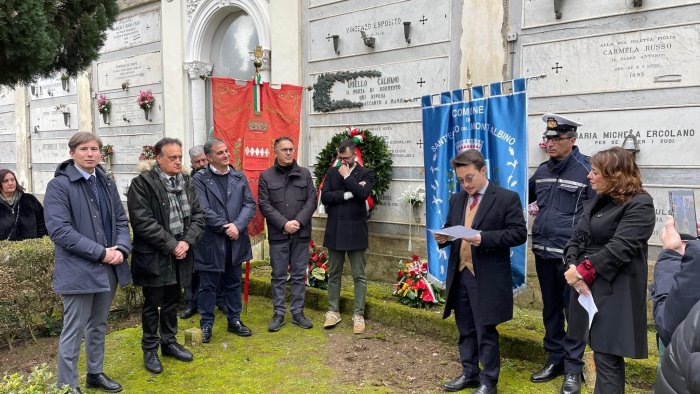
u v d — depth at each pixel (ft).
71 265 11.19
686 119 14.34
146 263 12.84
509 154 14.30
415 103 20.21
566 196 12.13
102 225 11.94
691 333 5.97
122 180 34.14
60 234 10.93
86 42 20.20
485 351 11.37
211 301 15.69
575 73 16.21
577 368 11.65
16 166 43.45
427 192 16.83
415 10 20.02
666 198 14.76
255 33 27.45
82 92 36.45
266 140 19.75
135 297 18.72
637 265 9.16
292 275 16.97
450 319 15.49
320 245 23.11
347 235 16.06
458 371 13.25
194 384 12.71
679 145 14.48
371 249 21.56
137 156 32.96
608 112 15.64
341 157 16.10
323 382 12.74
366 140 20.66
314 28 23.36
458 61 18.93
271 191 16.51
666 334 7.51
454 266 11.82
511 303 11.35
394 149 20.98
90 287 11.27
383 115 21.26
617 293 9.16
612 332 9.10
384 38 21.01
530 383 12.48
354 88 22.12
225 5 27.20
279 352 14.73
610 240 9.25
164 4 29.81
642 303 9.20
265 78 25.40
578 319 9.81
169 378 13.05
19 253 14.89
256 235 19.71
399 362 13.93
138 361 14.14
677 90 14.44
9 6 15.61
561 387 11.83
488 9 18.02
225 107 18.95
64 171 11.54
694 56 14.14
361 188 15.83
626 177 9.29
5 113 44.11
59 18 19.56
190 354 14.19
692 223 8.82
